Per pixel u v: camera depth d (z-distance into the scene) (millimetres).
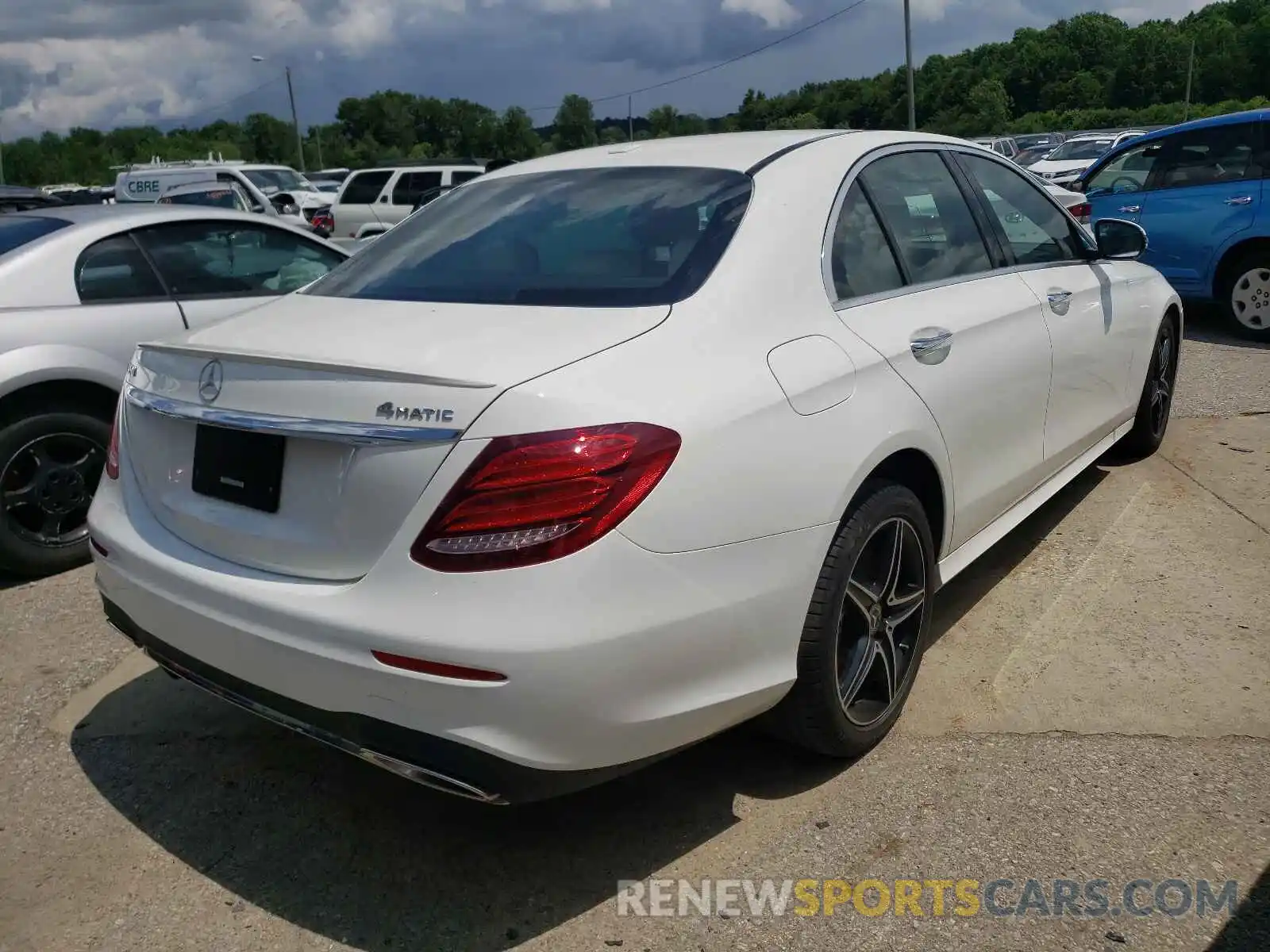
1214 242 8539
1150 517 4727
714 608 2396
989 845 2678
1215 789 2842
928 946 2367
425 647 2174
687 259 2760
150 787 3094
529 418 2205
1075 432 4301
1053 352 3951
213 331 2926
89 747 3316
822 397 2701
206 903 2604
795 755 3115
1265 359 7750
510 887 2629
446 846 2797
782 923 2459
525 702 2172
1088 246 4570
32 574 4676
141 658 3902
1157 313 5133
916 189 3555
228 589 2480
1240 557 4254
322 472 2381
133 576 2744
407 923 2516
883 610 3049
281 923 2529
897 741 3146
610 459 2215
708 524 2365
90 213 5207
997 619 3877
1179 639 3643
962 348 3342
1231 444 5660
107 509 2928
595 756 2295
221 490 2592
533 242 3037
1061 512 4863
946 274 3533
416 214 3625
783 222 2922
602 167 3396
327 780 3117
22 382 4512
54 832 2893
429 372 2301
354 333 2635
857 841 2725
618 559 2221
